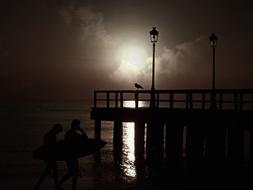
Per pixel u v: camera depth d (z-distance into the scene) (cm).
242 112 2077
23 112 16312
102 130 7731
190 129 2308
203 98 2269
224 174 2084
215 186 1880
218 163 2148
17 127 8206
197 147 2283
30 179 2416
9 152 4222
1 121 10162
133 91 2688
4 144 5109
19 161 3462
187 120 2327
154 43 2539
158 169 2452
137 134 2652
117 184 2069
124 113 2730
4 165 3186
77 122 1652
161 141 2530
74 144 1609
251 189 1781
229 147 2111
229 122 2122
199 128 2275
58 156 1585
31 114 14425
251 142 2067
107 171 2542
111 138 5806
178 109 2381
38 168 3005
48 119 11112
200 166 2225
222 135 2167
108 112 2838
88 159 3148
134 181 2145
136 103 2656
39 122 9788
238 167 2078
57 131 1616
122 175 2367
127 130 8256
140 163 2627
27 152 4225
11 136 6306
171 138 2414
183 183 2019
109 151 3728
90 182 2127
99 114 2891
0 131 7238
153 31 2530
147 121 2558
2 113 15162
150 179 2184
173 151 2408
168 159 2427
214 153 2170
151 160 2530
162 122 2472
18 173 2708
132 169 2570
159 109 2492
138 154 2658
